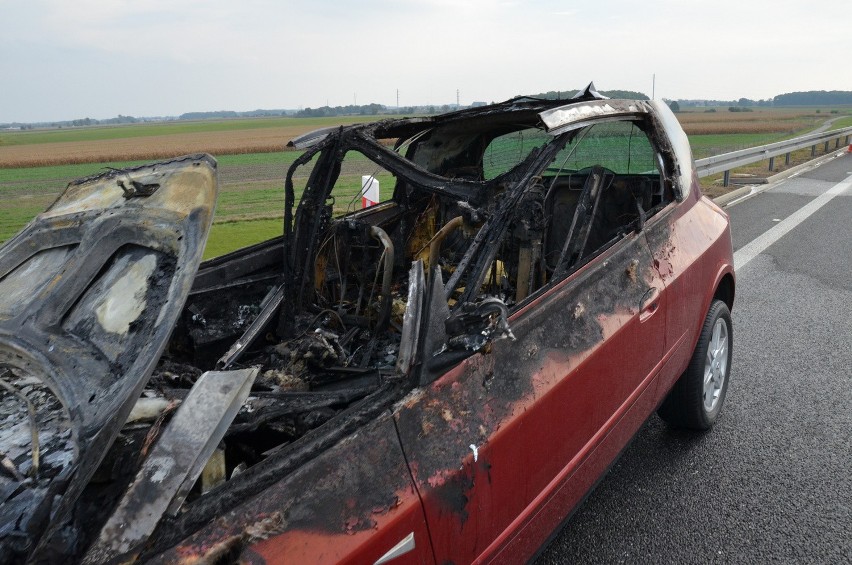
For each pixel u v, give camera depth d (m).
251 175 24.95
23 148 63.94
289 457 1.73
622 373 2.82
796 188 15.30
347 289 3.81
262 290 3.63
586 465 2.64
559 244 3.83
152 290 1.89
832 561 2.85
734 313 6.20
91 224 2.31
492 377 2.18
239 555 1.51
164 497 1.51
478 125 4.05
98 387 1.70
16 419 1.94
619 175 3.94
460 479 1.96
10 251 2.53
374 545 1.69
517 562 2.29
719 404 4.11
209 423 1.65
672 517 3.19
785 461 3.65
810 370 4.84
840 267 7.78
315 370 2.96
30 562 1.40
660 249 3.30
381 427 1.88
